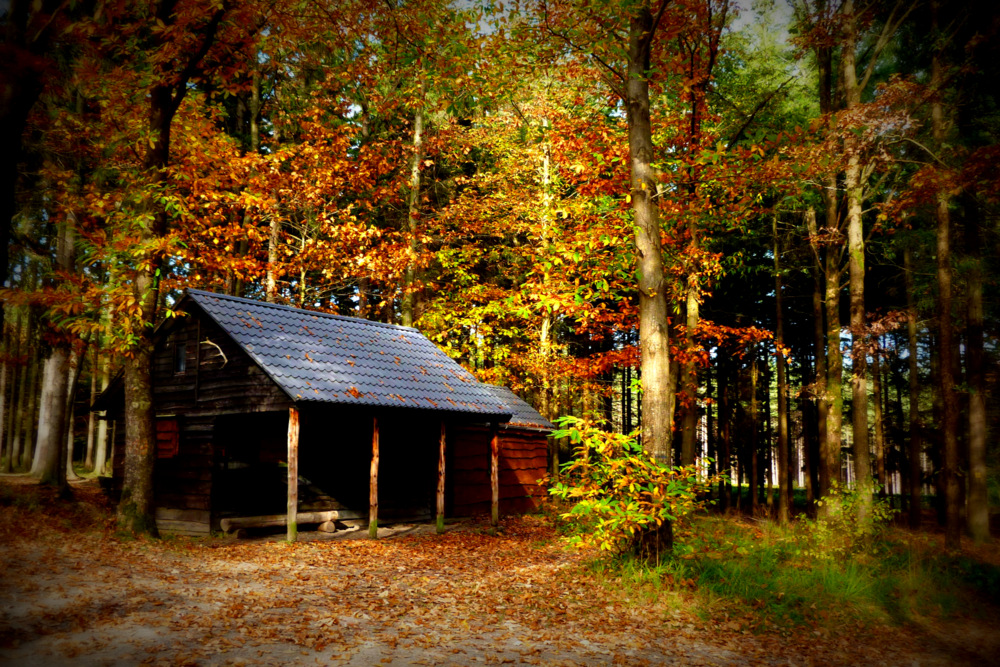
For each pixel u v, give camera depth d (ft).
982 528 49.93
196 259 51.21
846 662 23.09
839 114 45.57
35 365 105.40
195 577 30.78
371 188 75.36
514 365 79.82
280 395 46.06
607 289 43.47
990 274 49.01
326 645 21.80
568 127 52.06
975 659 24.20
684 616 26.81
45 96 43.14
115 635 21.49
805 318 88.12
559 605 27.96
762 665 22.22
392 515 60.85
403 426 63.16
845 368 77.82
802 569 33.83
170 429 54.49
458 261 80.53
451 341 83.20
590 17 36.22
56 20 18.17
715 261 51.37
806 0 54.13
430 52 40.86
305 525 55.52
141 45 50.49
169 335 56.08
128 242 38.04
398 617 25.89
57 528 39.58
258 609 25.76
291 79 73.72
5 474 86.33
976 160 40.70
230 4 40.01
